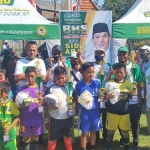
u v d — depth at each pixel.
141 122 7.80
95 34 8.84
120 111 5.05
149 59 7.20
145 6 8.91
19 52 20.34
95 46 8.88
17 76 5.27
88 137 5.52
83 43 8.84
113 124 5.12
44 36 8.37
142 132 6.93
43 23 8.39
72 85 5.43
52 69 5.59
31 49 5.34
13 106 4.55
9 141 4.48
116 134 6.58
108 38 8.84
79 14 8.76
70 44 8.82
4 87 4.41
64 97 4.90
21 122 4.95
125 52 5.39
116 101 4.96
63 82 4.90
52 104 4.76
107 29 8.80
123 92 5.01
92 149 5.25
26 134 4.98
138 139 6.07
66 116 4.92
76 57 6.05
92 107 4.95
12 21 8.30
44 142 6.03
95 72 5.65
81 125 5.02
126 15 8.88
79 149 5.67
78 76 6.02
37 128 4.99
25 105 4.67
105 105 5.15
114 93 4.89
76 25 8.79
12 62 9.22
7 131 4.36
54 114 4.90
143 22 8.51
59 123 4.91
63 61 5.67
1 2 8.56
